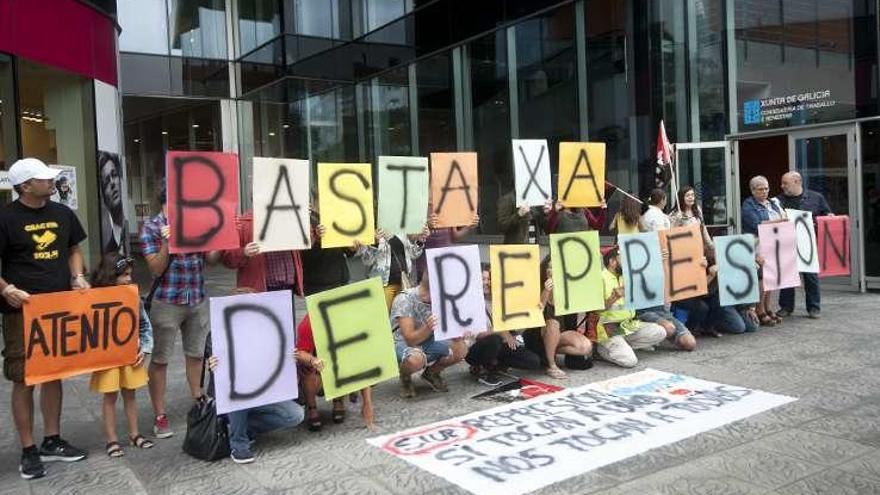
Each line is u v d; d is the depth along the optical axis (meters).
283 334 4.83
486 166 17.08
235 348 4.65
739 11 11.95
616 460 4.41
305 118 21.14
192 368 5.44
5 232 4.39
